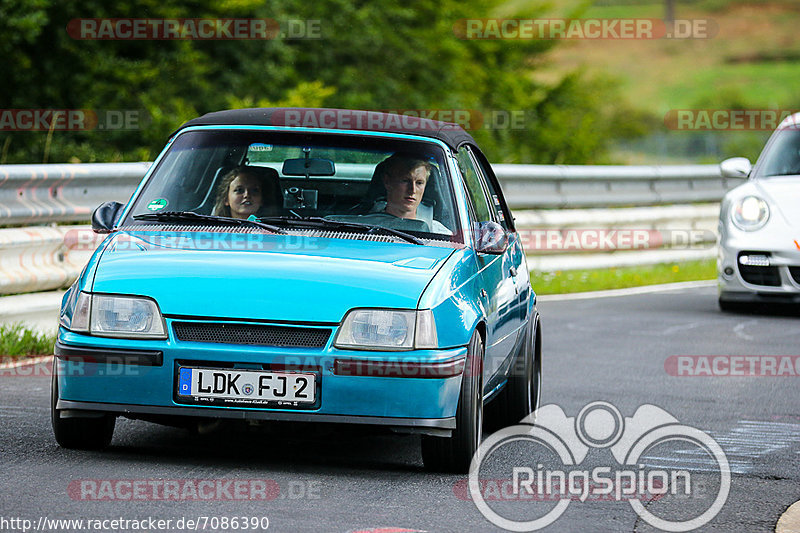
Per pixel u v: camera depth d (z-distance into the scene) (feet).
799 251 119.34
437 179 61.16
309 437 58.23
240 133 62.80
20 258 90.22
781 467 60.75
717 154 508.53
